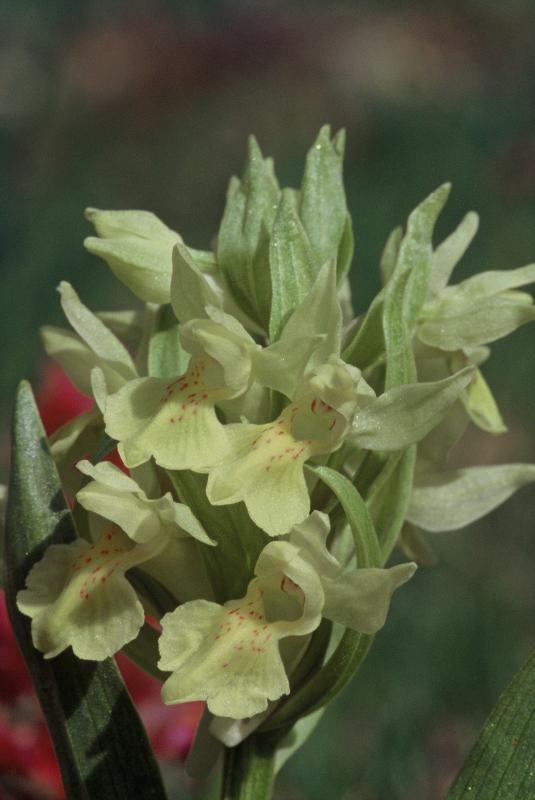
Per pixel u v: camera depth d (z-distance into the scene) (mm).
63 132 877
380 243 660
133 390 204
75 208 671
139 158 859
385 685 369
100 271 552
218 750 215
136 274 214
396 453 208
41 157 835
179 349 214
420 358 224
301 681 210
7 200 657
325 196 216
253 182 215
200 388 204
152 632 214
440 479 229
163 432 201
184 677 196
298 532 201
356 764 340
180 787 284
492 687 382
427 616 391
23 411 208
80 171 810
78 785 208
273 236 207
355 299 601
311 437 203
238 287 216
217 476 198
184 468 198
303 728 222
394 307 208
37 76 942
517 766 204
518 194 692
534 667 206
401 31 1003
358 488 209
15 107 899
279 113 949
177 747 269
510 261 655
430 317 222
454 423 226
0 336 511
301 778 333
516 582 419
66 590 202
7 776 258
